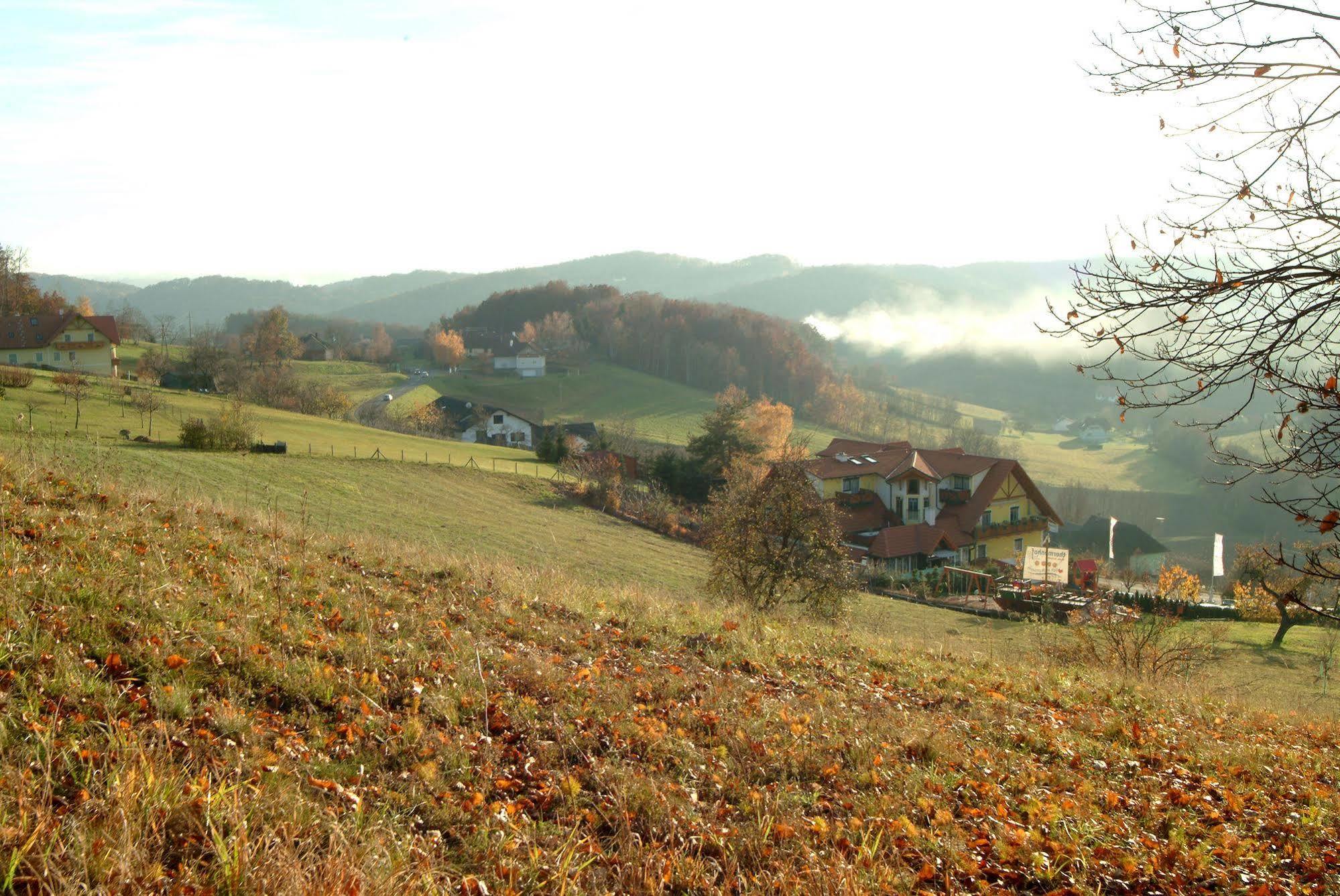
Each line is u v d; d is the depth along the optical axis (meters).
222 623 7.61
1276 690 25.17
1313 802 7.51
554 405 114.44
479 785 5.98
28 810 4.52
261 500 30.80
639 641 10.84
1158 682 14.78
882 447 64.56
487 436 93.69
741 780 6.71
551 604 11.68
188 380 75.50
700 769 6.79
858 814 6.39
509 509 43.91
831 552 22.53
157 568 8.79
